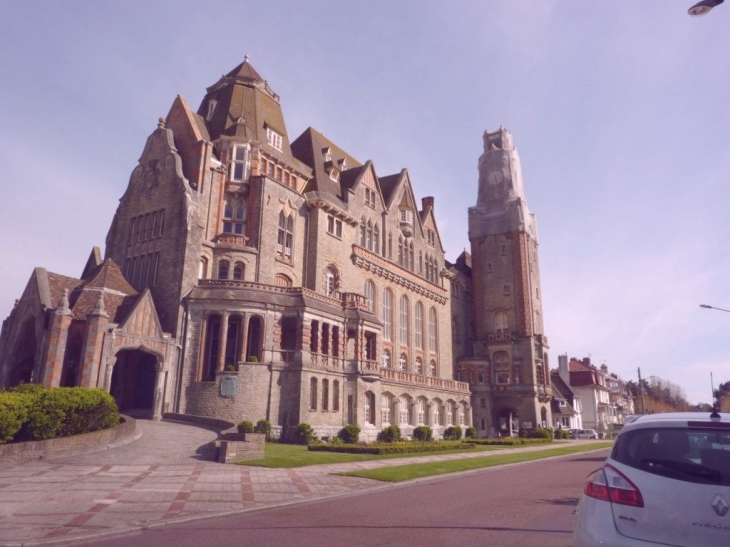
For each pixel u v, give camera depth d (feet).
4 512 39.29
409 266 216.74
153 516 39.06
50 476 54.49
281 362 122.93
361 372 140.67
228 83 171.73
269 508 44.16
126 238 144.77
